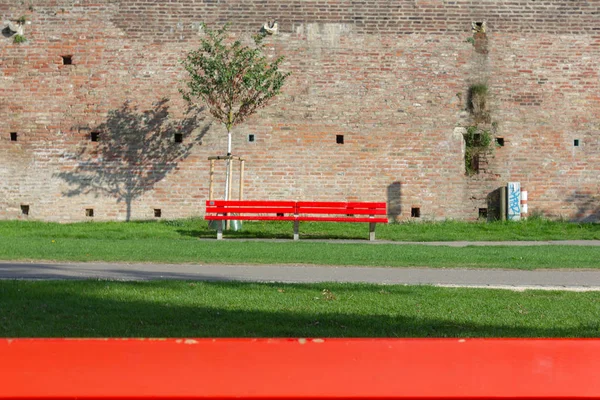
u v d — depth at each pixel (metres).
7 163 20.72
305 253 12.71
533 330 6.13
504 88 20.80
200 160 20.56
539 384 1.51
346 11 20.72
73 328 5.91
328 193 20.53
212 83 18.97
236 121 19.72
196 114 20.58
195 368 1.55
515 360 1.64
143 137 20.62
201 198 20.55
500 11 20.84
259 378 1.51
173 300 7.27
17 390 1.41
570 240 17.56
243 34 20.59
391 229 19.08
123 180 20.62
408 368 1.58
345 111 20.59
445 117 20.72
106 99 20.64
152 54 20.61
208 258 11.76
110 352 1.61
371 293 7.98
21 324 6.02
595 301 7.72
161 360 1.58
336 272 10.28
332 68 20.64
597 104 20.83
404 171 20.62
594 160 20.80
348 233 18.33
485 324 6.40
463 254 12.87
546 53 20.84
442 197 20.66
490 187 20.75
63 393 1.40
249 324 6.20
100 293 7.54
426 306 7.25
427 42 20.77
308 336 5.73
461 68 20.77
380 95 20.67
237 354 1.63
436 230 19.00
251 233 17.91
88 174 20.62
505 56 20.83
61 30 20.75
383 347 1.71
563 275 10.11
